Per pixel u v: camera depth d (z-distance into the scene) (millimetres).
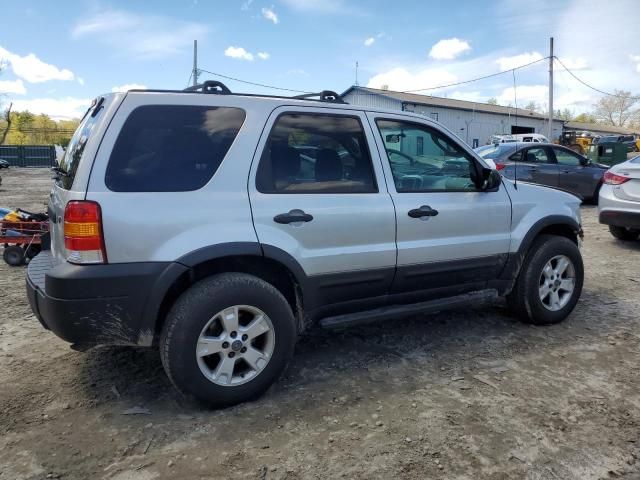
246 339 3057
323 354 3863
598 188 11906
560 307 4488
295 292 3352
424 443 2697
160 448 2660
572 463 2541
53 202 3268
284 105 3289
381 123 3664
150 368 3602
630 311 4855
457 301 3984
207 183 2977
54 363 3674
